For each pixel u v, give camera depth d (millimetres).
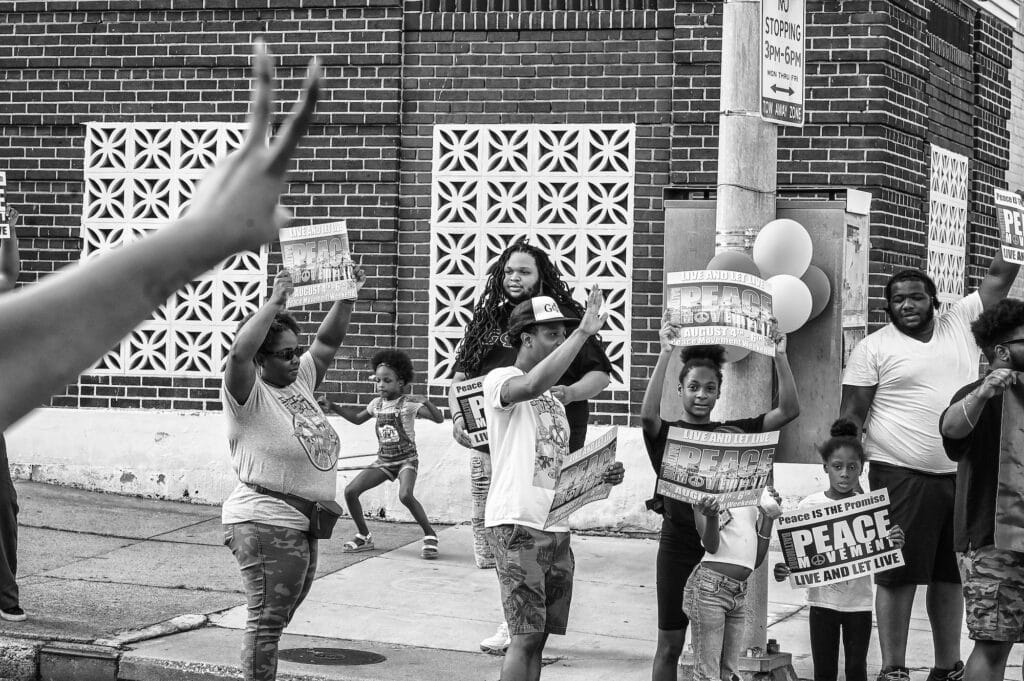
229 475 10586
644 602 8109
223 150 10672
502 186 10250
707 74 9883
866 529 5715
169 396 10750
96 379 10836
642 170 10039
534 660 5113
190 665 6406
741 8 6371
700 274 5582
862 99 9773
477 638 7191
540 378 4945
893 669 6086
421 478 10344
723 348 5730
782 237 6105
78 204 10859
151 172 10758
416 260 10367
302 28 10461
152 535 9469
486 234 10266
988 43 11641
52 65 10852
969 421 5078
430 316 10336
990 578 5148
